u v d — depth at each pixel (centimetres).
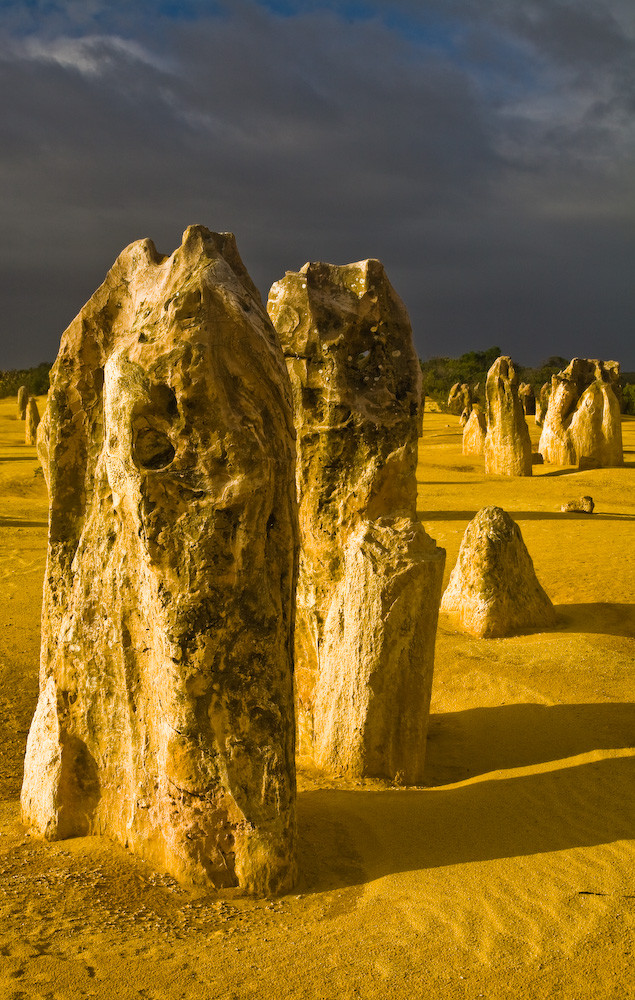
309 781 651
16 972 353
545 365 7638
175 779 451
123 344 505
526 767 664
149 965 364
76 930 393
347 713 663
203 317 472
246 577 460
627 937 400
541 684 857
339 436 758
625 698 811
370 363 779
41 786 519
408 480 752
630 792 596
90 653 508
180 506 457
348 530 751
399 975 364
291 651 486
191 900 430
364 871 471
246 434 467
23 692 866
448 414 4991
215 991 347
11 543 1606
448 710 825
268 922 409
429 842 510
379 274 785
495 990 357
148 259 541
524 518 1905
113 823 500
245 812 444
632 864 481
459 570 1077
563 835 523
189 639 447
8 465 2850
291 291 777
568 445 2944
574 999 352
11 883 442
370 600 653
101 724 505
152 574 454
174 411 470
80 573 516
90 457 549
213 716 451
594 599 1198
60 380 554
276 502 481
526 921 414
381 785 639
